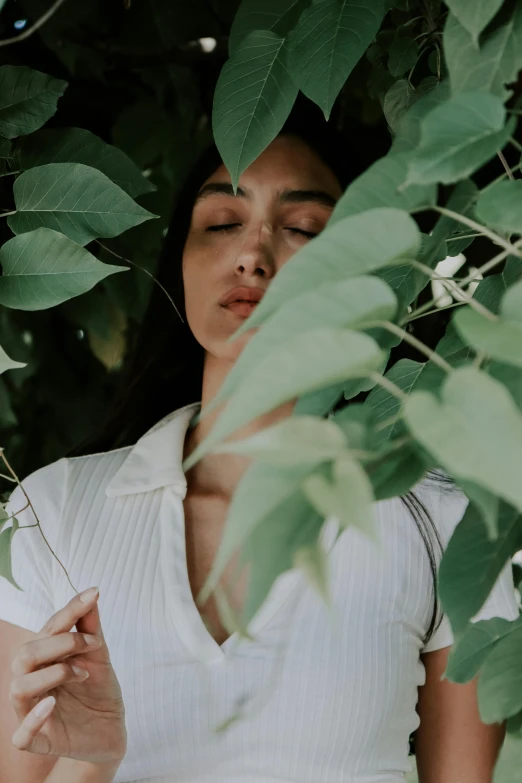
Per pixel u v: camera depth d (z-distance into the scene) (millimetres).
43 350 1891
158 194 1735
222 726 577
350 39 814
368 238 486
